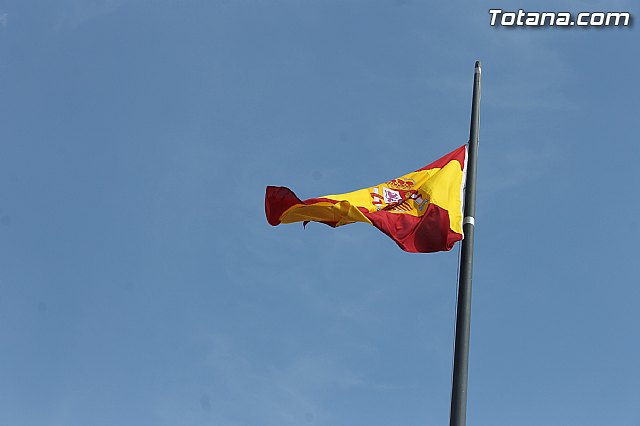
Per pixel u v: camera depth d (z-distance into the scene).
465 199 17.55
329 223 19.48
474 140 18.58
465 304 15.62
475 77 19.61
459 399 14.36
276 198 19.44
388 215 19.30
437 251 19.02
